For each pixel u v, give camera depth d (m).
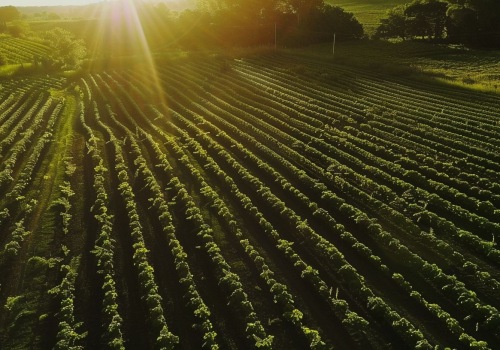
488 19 97.31
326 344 22.11
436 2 103.06
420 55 90.38
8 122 52.38
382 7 145.88
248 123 52.00
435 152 43.00
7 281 26.80
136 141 48.25
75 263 28.12
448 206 33.12
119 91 68.44
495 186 35.84
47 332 23.23
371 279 26.45
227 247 29.77
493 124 50.22
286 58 87.75
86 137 49.47
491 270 26.86
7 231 31.58
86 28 130.00
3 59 88.38
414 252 28.80
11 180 38.34
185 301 25.17
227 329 23.30
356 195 35.59
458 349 21.47
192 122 54.50
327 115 55.31
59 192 36.91
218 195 36.31
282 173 40.03
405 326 22.38
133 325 23.70
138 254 28.27
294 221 32.00
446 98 60.44
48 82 72.50
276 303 24.83
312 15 109.75
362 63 79.94
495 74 73.56
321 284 25.81
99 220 32.38
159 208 33.81
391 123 51.34
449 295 24.81
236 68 80.62
